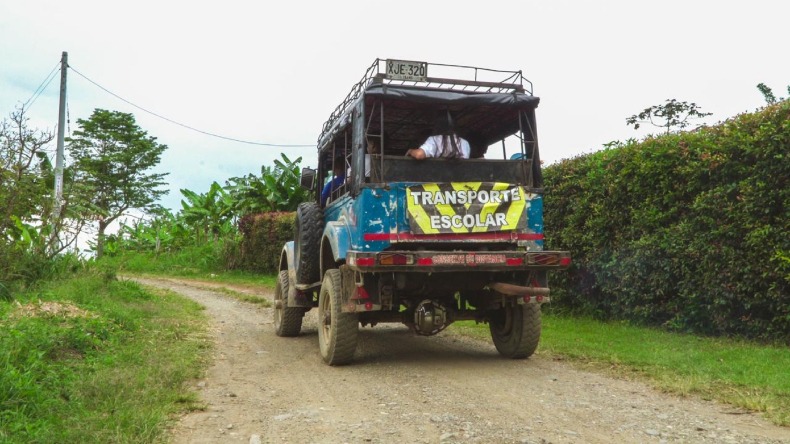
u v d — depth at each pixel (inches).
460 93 264.1
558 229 434.6
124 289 495.8
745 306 294.2
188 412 190.1
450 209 248.8
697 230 317.1
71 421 168.2
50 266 491.8
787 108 275.9
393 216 246.7
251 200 1109.1
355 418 184.4
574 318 414.9
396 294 271.6
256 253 1008.9
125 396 196.2
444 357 291.6
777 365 239.3
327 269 297.7
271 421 181.9
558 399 204.4
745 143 290.0
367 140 261.0
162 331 347.6
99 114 1963.6
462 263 238.2
